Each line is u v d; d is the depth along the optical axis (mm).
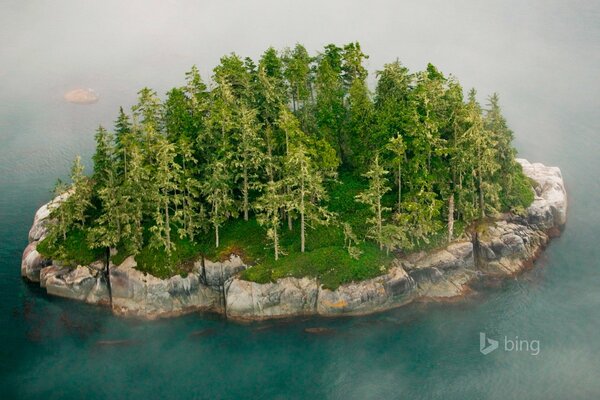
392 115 78000
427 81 82438
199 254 77750
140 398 65625
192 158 76688
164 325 75125
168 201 75125
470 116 77188
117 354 71375
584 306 76438
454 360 69500
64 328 74938
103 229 76625
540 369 68000
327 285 74250
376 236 78812
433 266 78688
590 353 69875
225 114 77438
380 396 65250
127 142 79312
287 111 81125
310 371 68562
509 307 76750
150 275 75750
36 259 80938
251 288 74188
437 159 79875
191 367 69438
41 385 67312
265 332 73688
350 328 73812
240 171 81188
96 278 77688
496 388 65875
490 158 79562
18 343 72688
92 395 66062
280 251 77000
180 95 82500
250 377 68000
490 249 80562
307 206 77125
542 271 81938
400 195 82062
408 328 73875
